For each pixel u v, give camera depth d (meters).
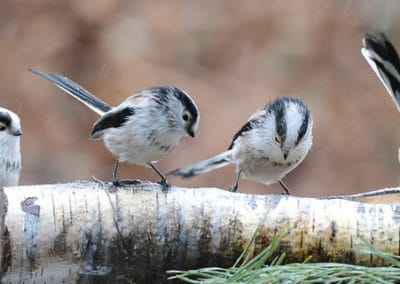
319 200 7.27
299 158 9.04
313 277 6.18
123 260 7.16
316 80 15.09
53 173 14.48
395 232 7.05
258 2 15.44
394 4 15.48
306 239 7.11
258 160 9.05
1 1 15.25
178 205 7.24
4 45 15.07
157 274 7.24
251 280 6.16
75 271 7.11
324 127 14.63
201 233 7.19
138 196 7.25
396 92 9.41
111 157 14.48
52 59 15.05
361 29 15.38
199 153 14.01
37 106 14.81
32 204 7.05
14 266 6.99
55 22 15.11
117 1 15.23
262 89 14.91
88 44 15.16
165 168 13.95
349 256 7.08
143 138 8.10
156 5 15.35
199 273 6.48
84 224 7.09
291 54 15.26
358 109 14.81
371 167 14.45
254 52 15.30
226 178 13.81
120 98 14.82
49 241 7.02
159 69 15.07
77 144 14.68
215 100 14.69
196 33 15.38
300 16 15.34
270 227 7.14
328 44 15.27
